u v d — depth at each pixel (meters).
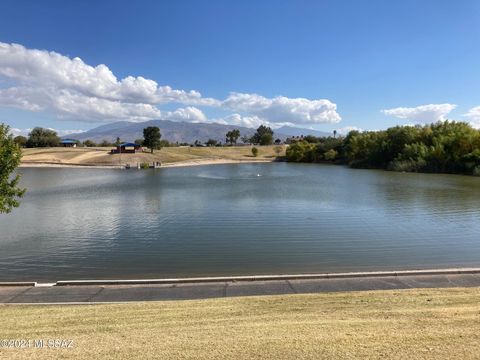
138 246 15.59
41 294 8.69
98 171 73.75
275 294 8.52
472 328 5.72
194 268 12.47
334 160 105.19
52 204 28.62
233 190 37.88
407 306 7.12
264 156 131.50
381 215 22.59
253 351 5.05
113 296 8.54
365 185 41.91
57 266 12.83
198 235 17.59
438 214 22.78
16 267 12.73
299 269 12.16
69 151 109.12
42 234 18.05
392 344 5.18
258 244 15.71
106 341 5.56
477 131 61.53
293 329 5.90
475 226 19.08
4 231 18.80
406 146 72.19
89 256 14.12
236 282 9.48
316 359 4.80
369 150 86.25
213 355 4.96
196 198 31.53
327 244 15.59
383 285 8.98
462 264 12.57
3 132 11.54
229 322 6.42
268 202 28.69
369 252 14.27
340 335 5.54
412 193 33.84
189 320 6.59
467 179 48.81
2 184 11.50
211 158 116.19
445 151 62.97
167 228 19.28
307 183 45.44
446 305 7.11
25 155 97.69
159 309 7.33
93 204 28.47
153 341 5.51
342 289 8.73
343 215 22.67
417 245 15.28
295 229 18.72
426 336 5.43
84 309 7.44
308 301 7.68
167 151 118.56
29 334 5.96
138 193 35.84
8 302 8.15
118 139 139.88
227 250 14.80
